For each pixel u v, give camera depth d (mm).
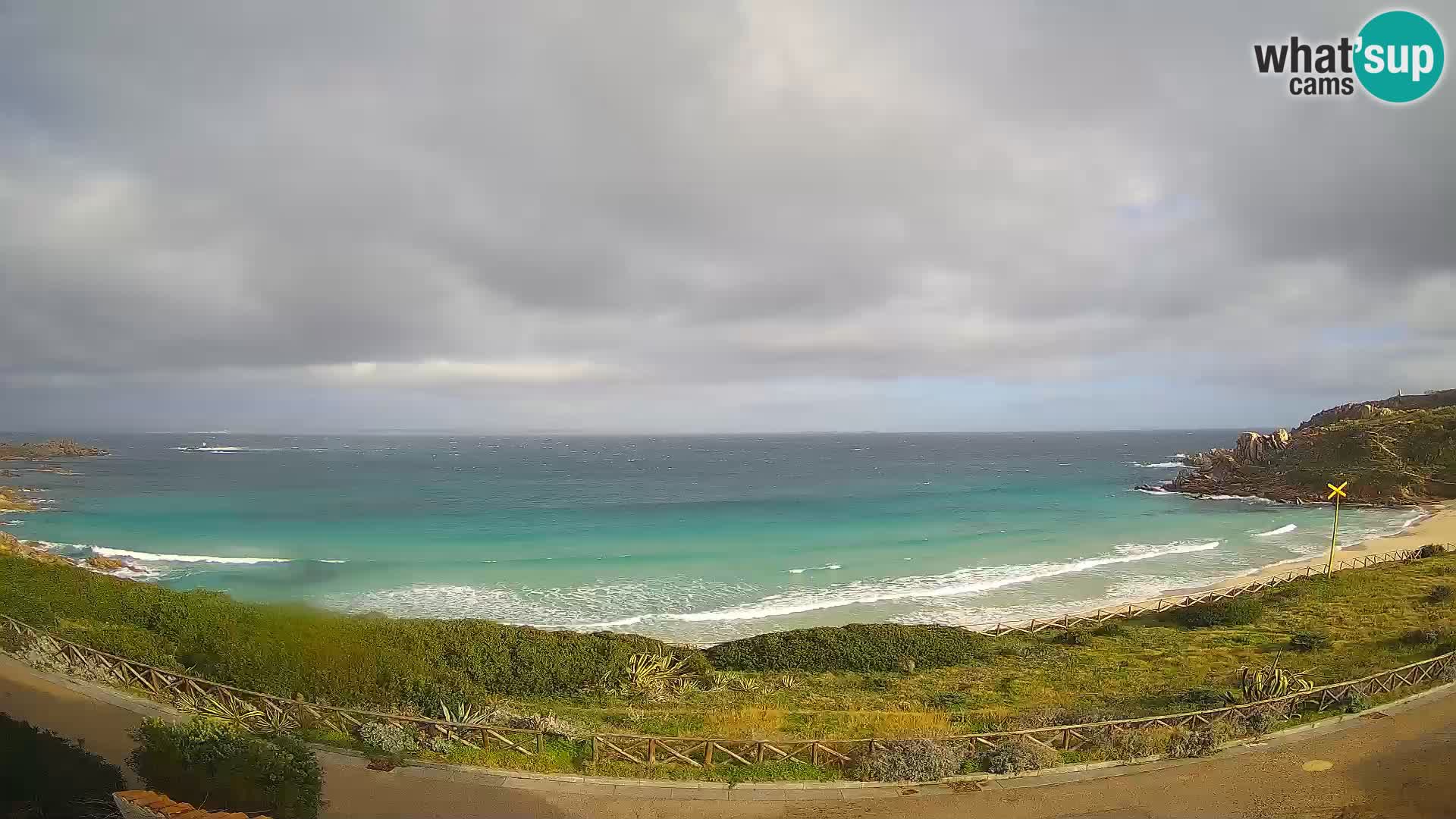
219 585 38562
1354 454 96438
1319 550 57750
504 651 23797
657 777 14609
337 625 20578
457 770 14375
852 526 71438
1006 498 98188
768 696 23203
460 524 71250
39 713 15758
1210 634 31266
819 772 15023
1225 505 91000
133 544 57688
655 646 27453
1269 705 17922
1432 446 92562
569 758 15164
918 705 21906
